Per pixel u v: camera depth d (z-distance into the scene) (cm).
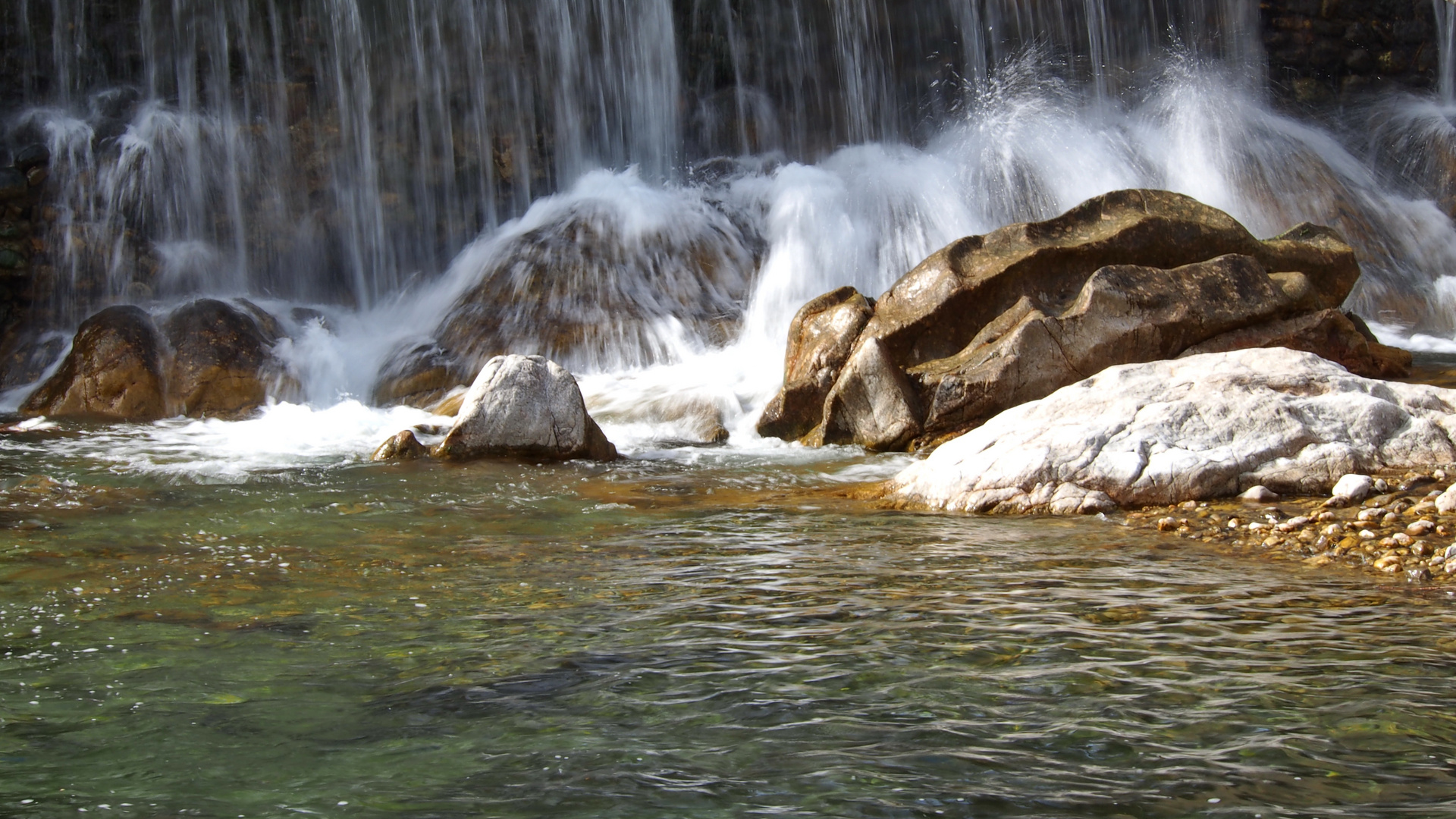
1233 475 675
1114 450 693
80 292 1497
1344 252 1151
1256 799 277
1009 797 279
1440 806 271
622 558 562
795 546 590
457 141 1756
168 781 294
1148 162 1828
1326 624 429
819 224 1609
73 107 1614
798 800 279
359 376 1403
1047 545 584
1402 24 2117
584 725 330
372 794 285
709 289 1520
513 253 1520
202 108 1634
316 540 609
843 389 1011
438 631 430
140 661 396
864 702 346
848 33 1975
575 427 927
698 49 1920
